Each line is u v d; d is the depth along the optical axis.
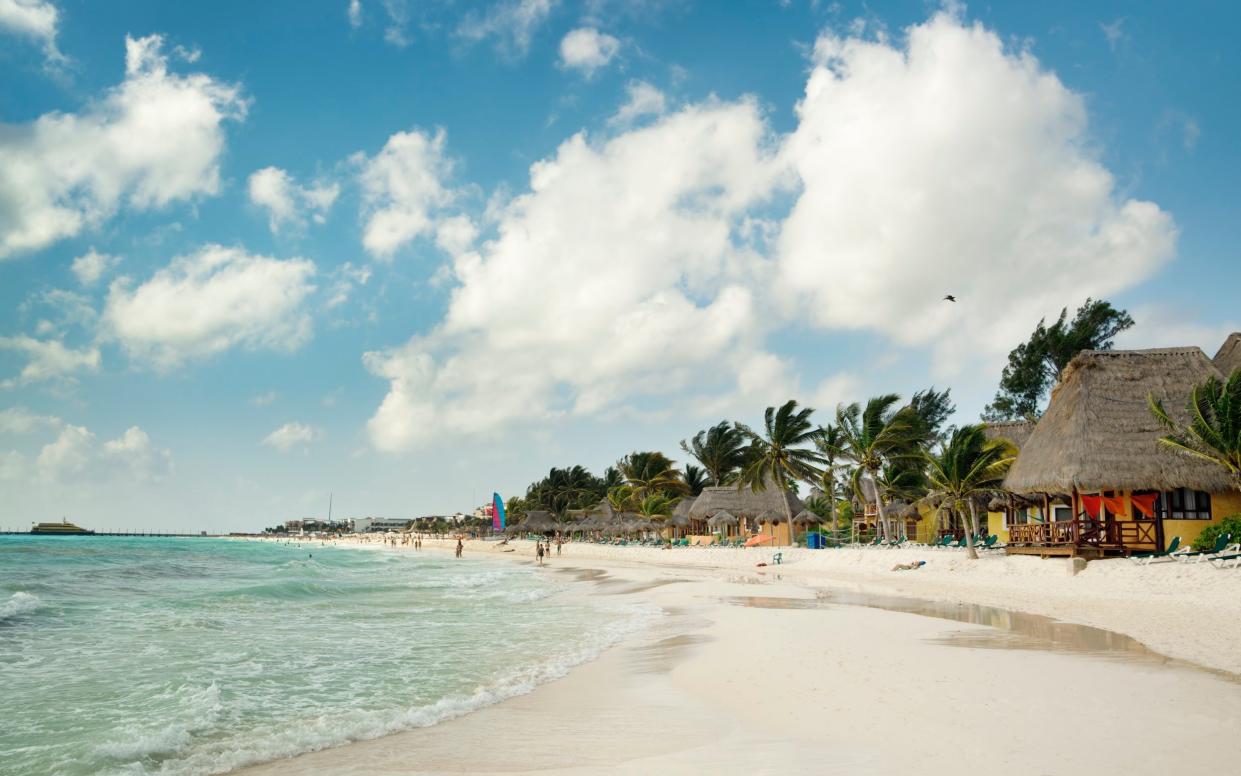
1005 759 6.61
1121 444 24.64
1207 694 9.06
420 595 28.98
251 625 19.70
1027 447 29.02
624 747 7.77
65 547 96.38
